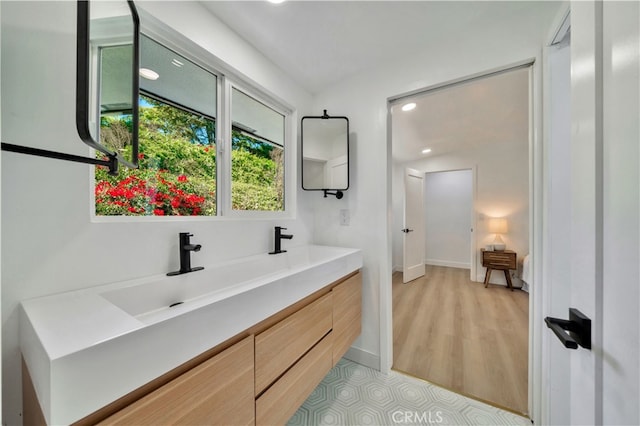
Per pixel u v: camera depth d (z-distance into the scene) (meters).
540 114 1.25
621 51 0.43
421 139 3.46
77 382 0.47
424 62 1.56
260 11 1.27
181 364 0.65
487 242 3.87
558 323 0.59
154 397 0.61
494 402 1.43
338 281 1.53
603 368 0.47
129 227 0.97
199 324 0.69
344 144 1.87
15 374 0.71
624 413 0.41
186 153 1.31
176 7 1.12
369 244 1.81
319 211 2.03
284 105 1.84
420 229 4.27
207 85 1.39
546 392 1.21
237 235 1.42
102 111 0.72
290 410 1.06
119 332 0.54
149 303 0.97
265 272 1.50
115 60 0.76
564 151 1.17
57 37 0.80
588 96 0.52
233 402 0.80
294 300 1.07
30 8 0.75
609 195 0.46
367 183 1.81
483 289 3.52
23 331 0.68
